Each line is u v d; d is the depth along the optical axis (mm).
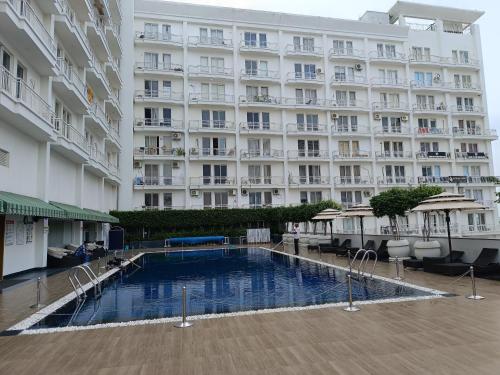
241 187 36000
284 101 38031
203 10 36938
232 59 37844
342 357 5094
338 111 39688
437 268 12023
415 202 15500
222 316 7645
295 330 6445
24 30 12344
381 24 41250
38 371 4871
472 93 43156
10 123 13195
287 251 23984
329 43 40531
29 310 8711
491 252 11656
